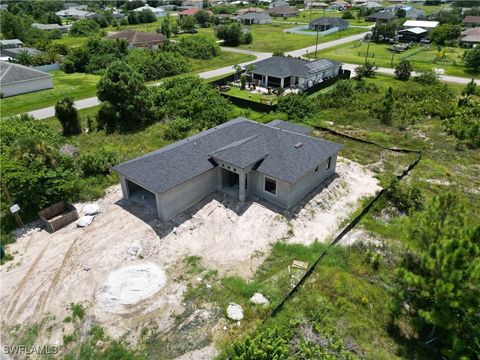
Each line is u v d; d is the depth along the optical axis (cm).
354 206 2344
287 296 1642
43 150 2350
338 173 2627
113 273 1795
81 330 1523
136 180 2117
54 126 3606
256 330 1476
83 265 1836
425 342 1462
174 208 2144
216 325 1535
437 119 3750
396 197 2353
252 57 7112
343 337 1475
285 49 7875
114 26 11394
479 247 1273
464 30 8612
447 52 7112
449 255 1234
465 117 3531
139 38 7400
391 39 8381
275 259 1898
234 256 1925
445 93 4375
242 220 2161
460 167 2833
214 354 1415
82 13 14000
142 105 3634
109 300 1648
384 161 2916
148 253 1927
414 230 1491
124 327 1532
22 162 2200
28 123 3225
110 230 2077
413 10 11806
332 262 1856
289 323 1513
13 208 2027
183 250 1959
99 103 4350
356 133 3488
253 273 1814
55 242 2003
